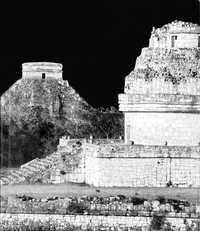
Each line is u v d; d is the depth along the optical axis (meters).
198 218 89.88
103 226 91.06
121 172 101.69
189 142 105.75
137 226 90.50
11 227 92.69
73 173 108.81
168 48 109.94
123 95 107.62
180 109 105.25
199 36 109.81
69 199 93.50
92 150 105.19
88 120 160.50
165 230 89.88
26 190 101.38
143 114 106.62
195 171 102.12
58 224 91.88
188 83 106.06
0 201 94.69
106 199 93.19
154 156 101.81
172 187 101.44
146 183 101.75
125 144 105.38
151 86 106.69
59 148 122.38
